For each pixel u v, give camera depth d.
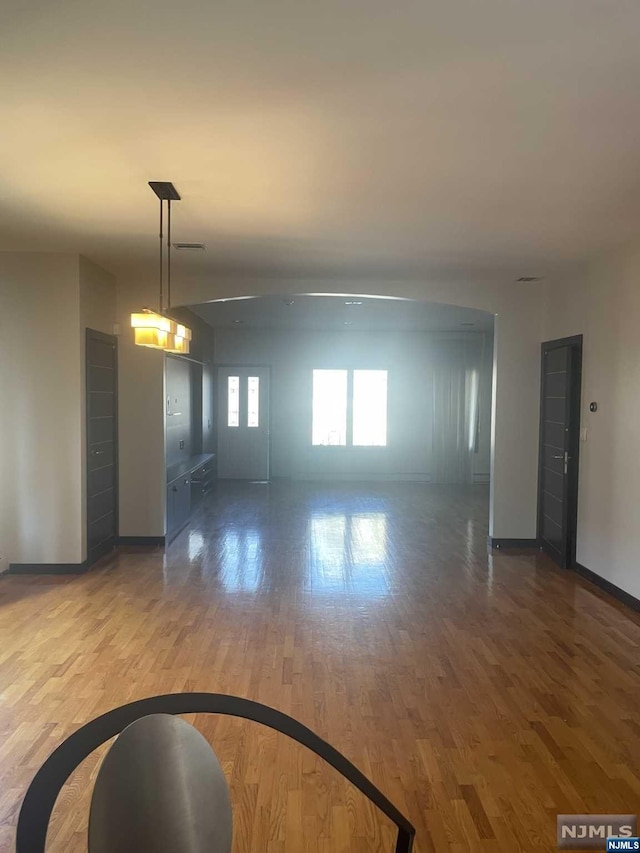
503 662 3.51
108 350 5.84
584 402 5.31
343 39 1.98
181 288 5.97
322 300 7.40
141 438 6.14
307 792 2.34
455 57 2.08
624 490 4.61
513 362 6.25
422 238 4.46
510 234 4.33
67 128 2.67
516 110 2.46
